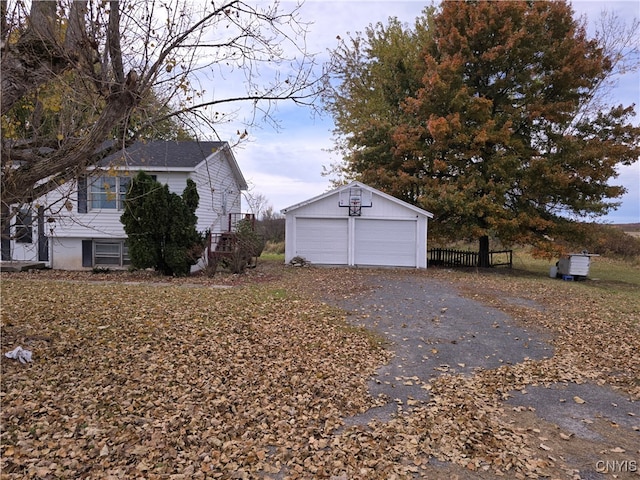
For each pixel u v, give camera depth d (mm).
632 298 12547
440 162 19062
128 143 5023
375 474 3561
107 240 16375
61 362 5520
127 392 4887
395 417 4691
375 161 22266
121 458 3646
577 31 19875
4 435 3846
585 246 19750
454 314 9570
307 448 3977
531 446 4102
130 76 4477
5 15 4191
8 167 4270
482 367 6410
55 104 4859
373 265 18891
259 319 8398
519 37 18500
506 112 19625
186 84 5391
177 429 4195
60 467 3457
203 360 6066
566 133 19250
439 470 3650
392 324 8664
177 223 14242
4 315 7449
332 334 7754
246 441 4059
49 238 16141
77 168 4691
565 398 5324
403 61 23562
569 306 10883
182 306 9039
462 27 20297
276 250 28828
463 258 21188
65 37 4324
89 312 8062
